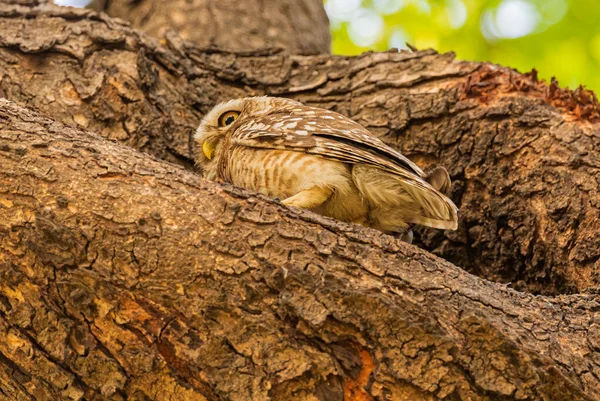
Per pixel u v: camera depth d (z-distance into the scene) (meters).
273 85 11.70
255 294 6.11
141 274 6.17
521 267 10.09
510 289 6.69
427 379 5.89
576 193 9.69
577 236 9.49
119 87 10.62
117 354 6.19
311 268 6.18
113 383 6.18
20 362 6.34
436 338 5.94
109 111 10.44
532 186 10.03
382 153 8.12
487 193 10.34
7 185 6.36
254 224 6.39
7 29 10.80
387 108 11.13
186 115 11.09
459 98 10.90
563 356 6.10
